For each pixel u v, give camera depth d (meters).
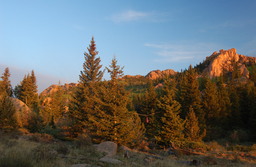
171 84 42.16
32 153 8.60
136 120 25.48
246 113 42.75
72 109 34.00
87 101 31.47
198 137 28.98
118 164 10.73
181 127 25.61
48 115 34.16
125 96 23.22
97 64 40.47
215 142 30.59
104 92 23.62
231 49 142.12
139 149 22.50
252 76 83.25
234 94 44.53
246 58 138.88
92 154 12.91
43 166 7.46
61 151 12.12
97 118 23.38
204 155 20.09
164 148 23.72
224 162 15.93
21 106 35.94
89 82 37.16
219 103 41.34
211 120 39.84
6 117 22.75
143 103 43.38
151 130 31.03
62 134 31.70
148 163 12.79
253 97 41.56
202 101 41.81
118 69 24.47
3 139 14.34
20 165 6.77
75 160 10.23
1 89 58.16
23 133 24.20
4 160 6.73
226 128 40.41
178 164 13.34
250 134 35.81
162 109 27.75
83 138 16.77
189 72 42.50
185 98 38.56
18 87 69.06
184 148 23.62
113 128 21.75
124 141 21.95
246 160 17.95
